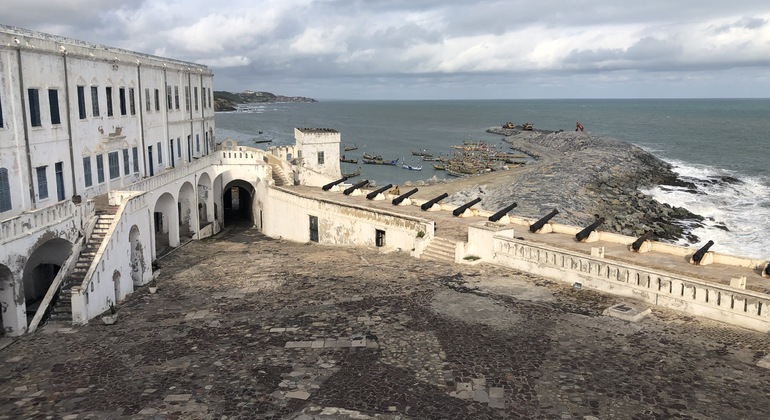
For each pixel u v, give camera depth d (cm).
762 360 1903
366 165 11838
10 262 2433
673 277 2378
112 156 3922
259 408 1739
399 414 1684
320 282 3045
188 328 2436
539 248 2917
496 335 2208
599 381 1834
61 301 2686
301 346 2173
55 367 2086
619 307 2397
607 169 9006
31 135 3014
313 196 4656
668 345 2064
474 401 1744
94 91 3669
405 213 4134
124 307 2812
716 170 10262
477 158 12438
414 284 2898
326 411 1711
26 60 2972
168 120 4888
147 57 4544
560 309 2453
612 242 3253
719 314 2255
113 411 1742
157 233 4666
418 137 18275
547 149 14412
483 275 3000
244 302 2772
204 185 5266
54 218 2775
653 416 1633
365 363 2012
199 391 1852
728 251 5388
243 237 5178
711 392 1745
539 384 1830
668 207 7088
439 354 2062
